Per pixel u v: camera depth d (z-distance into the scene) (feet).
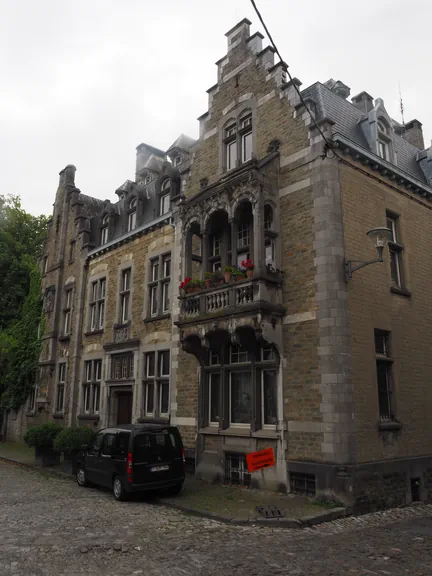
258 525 28.81
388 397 38.63
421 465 38.65
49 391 73.26
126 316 61.31
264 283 38.01
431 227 47.62
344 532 27.71
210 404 45.11
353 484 32.71
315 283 37.11
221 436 42.16
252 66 47.01
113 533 26.35
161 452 36.52
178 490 37.29
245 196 40.45
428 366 42.65
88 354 66.13
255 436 38.81
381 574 20.26
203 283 43.16
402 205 44.55
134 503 34.83
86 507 33.24
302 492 35.22
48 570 20.42
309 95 44.24
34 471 51.78
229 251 45.03
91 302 68.28
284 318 38.75
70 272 74.95
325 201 37.83
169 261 55.88
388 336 39.75
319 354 35.68
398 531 28.02
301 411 36.06
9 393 82.94
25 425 79.66
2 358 80.48
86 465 41.29
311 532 27.55
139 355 55.98
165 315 52.80
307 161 39.81
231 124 48.62
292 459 35.99
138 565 21.12
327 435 33.91
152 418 51.70
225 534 26.61
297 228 39.42
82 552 22.91
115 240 64.03
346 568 20.98
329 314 35.68
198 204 45.16
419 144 61.62
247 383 41.81
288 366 37.68
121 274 62.90
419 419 40.06
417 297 43.60
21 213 99.81
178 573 20.10
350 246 37.99
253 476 38.42
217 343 42.50
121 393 59.98
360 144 41.75
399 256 43.73
